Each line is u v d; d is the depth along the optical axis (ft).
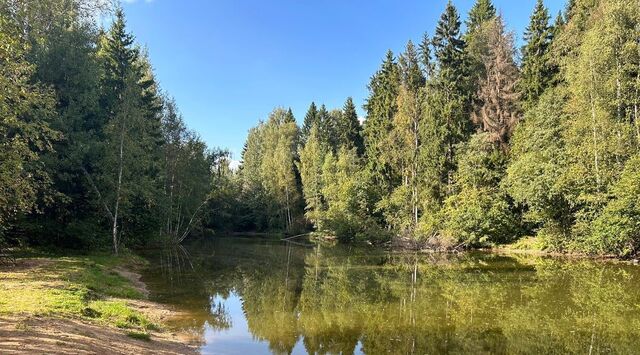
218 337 40.40
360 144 221.25
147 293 60.44
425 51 163.73
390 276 78.28
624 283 66.80
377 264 96.37
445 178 133.69
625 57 91.45
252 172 263.49
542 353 35.35
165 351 32.71
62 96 89.92
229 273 82.94
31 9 46.47
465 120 136.26
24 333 26.27
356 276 78.84
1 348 22.22
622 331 41.39
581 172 94.84
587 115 96.02
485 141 124.67
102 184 96.48
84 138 90.99
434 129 135.44
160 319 45.88
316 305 54.39
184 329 42.70
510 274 77.10
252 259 107.76
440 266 90.58
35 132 50.21
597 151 93.66
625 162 90.07
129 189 97.66
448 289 63.87
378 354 35.58
